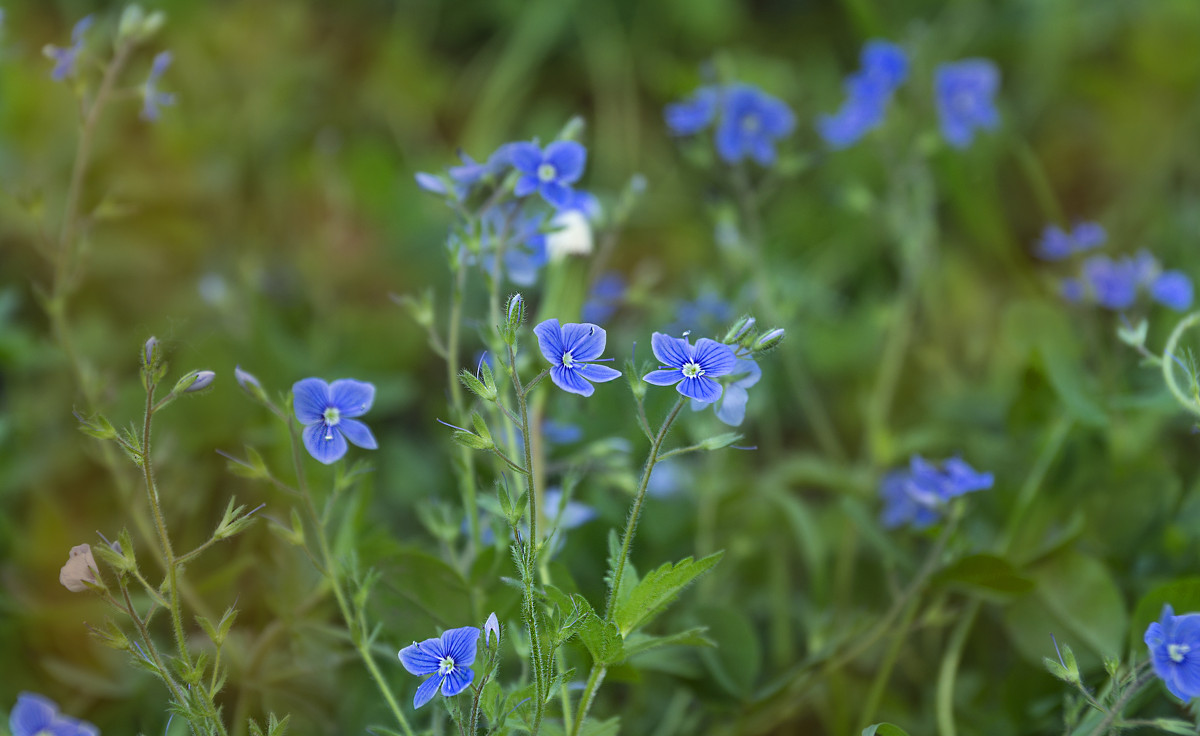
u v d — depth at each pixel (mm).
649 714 506
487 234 478
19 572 507
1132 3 815
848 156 747
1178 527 504
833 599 533
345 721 487
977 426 553
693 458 545
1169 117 783
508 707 440
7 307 547
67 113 674
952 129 570
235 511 443
